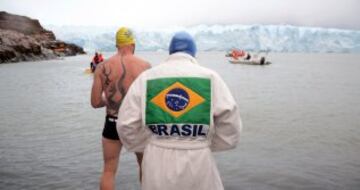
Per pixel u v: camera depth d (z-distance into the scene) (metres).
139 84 2.55
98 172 5.57
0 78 28.33
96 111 12.11
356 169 5.90
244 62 65.88
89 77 29.41
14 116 11.06
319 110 13.07
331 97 17.70
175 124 2.41
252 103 15.04
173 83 2.44
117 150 3.59
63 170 5.66
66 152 6.78
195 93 2.40
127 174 5.46
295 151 7.04
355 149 7.25
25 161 6.15
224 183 5.16
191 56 2.56
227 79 30.08
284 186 5.06
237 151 6.99
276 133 8.77
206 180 2.44
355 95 18.77
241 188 4.96
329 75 38.25
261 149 7.16
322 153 6.92
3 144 7.40
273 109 13.20
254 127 9.59
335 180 5.34
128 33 3.67
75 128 9.16
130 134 2.58
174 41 2.57
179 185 2.42
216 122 2.46
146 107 2.48
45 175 5.41
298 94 18.92
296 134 8.67
